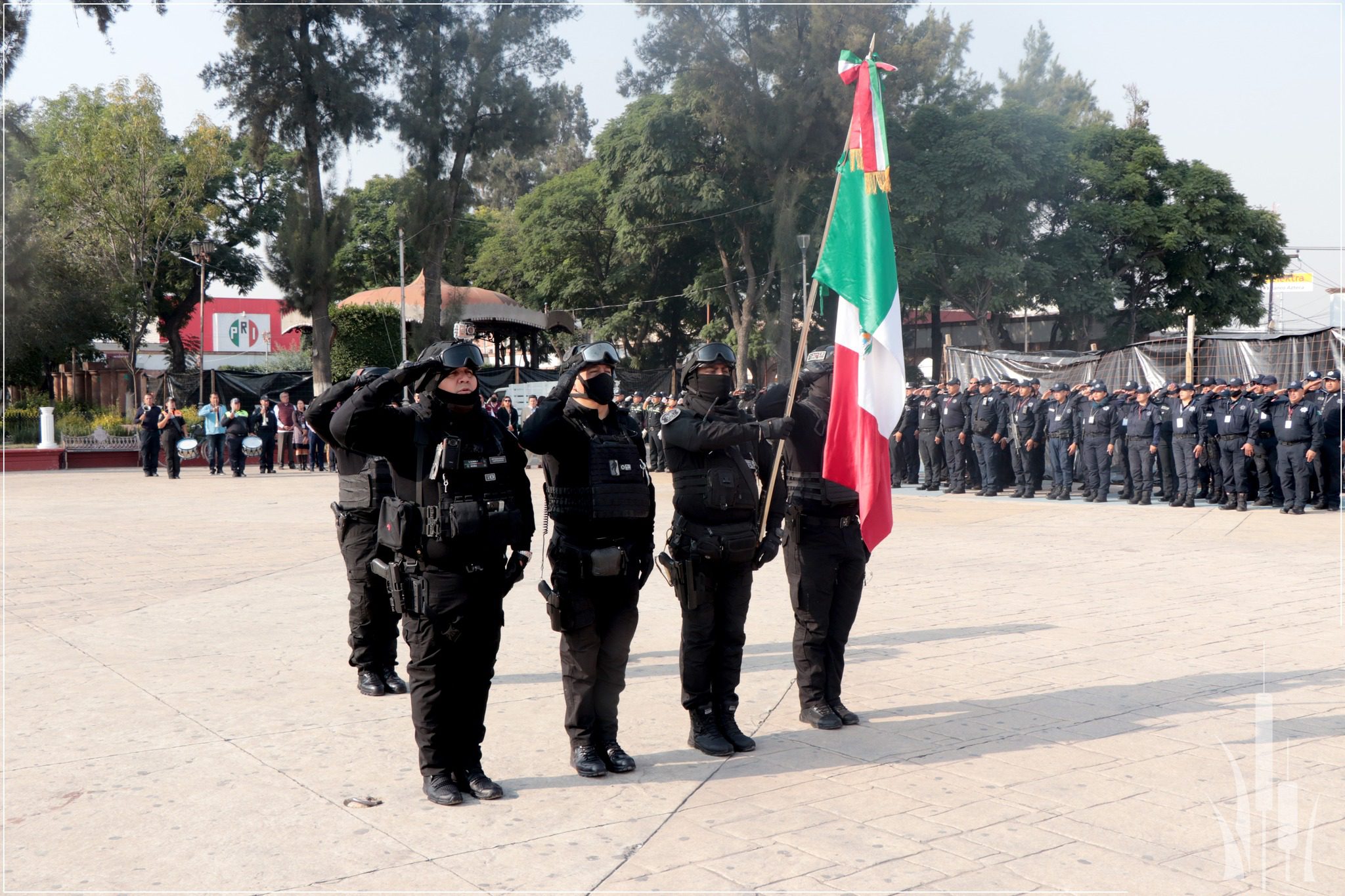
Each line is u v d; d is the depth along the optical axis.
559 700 5.84
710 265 47.91
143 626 7.79
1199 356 19.11
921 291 44.69
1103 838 3.79
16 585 9.64
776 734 5.20
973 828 3.91
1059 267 45.06
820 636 5.33
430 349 4.36
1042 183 43.50
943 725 5.29
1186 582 9.66
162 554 11.73
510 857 3.68
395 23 36.75
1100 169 46.19
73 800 4.25
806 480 5.32
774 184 41.88
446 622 4.24
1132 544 12.48
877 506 5.27
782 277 42.09
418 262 43.06
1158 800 4.18
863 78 5.62
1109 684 6.05
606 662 4.68
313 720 5.40
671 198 42.41
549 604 4.54
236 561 11.18
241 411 25.88
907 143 42.91
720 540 4.84
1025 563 10.95
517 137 38.97
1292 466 15.31
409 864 3.62
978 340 58.06
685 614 4.92
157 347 58.16
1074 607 8.47
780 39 41.03
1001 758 4.74
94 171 40.47
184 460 30.08
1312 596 8.86
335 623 7.92
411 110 37.03
